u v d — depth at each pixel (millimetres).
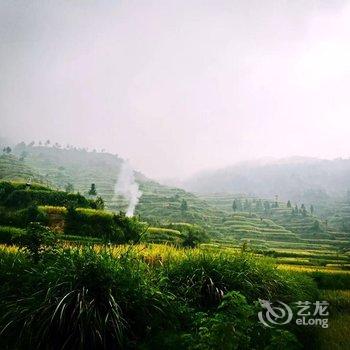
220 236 164000
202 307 9188
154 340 7184
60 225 59656
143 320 7676
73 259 8156
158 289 8344
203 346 5641
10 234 39469
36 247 9336
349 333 8375
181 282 9836
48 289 7199
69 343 6816
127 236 60312
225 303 6203
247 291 9938
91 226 60219
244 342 5980
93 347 6785
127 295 7730
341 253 116250
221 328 5637
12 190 80875
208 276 9688
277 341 6016
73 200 77062
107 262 7996
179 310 8344
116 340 7055
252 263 11617
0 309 7707
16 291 8234
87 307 6816
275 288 11352
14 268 8852
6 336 7152
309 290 13992
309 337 8219
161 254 13531
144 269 9305
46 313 6957
